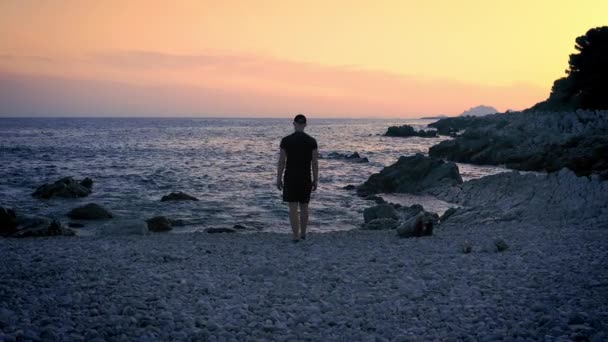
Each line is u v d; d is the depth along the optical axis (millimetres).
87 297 5832
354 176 33656
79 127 170875
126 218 17625
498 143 46719
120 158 47656
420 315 5145
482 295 5797
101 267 7613
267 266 7582
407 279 6727
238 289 6402
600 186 14367
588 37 69000
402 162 26938
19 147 62156
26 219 14391
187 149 61812
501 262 7605
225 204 21062
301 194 10266
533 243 9281
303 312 5398
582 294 5535
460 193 21859
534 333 4367
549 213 13625
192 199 22047
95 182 28922
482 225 13211
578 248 8523
